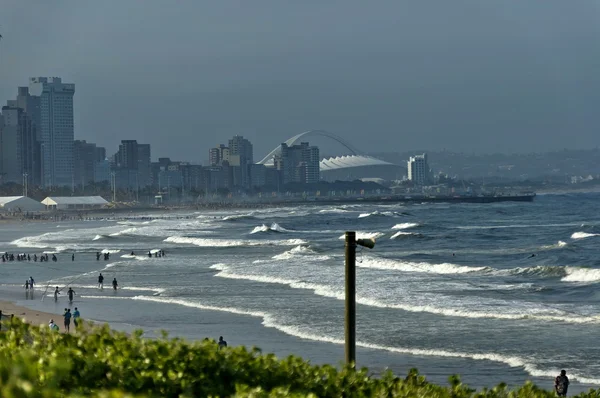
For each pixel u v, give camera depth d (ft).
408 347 319.06
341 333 349.20
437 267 620.08
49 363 75.10
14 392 59.98
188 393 84.02
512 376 272.92
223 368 91.30
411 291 484.33
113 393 63.41
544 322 369.71
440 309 408.26
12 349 87.76
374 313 403.54
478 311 400.88
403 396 97.14
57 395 68.90
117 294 511.81
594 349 309.22
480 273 593.01
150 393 80.89
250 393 79.71
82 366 84.17
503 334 342.85
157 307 444.96
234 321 389.19
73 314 388.16
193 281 573.74
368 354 308.81
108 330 97.66
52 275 654.94
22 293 530.68
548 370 278.87
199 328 372.38
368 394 95.61
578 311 397.39
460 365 289.12
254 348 99.96
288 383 94.12
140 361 86.99
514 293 473.26
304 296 472.03
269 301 454.40
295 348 320.29
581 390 253.24
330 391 94.43
